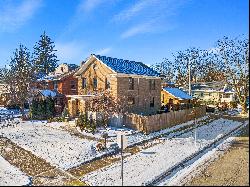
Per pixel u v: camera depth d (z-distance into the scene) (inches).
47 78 2117.4
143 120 1203.2
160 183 669.3
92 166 797.9
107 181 681.0
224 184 650.2
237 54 2052.2
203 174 721.0
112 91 1438.2
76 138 1090.1
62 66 2468.0
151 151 935.0
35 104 1540.4
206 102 2613.2
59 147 968.3
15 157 876.0
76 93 2004.2
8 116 1641.2
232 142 1074.1
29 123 1414.9
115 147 967.6
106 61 1502.2
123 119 1268.5
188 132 1253.1
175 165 791.1
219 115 1845.5
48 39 3764.8
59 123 1375.5
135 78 1528.1
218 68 3016.7
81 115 1258.6
